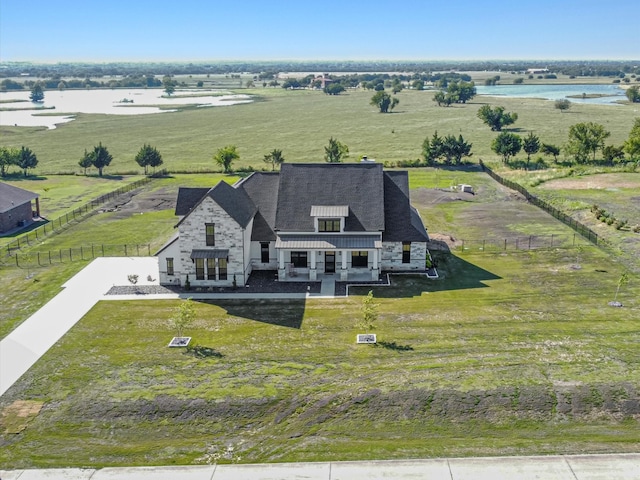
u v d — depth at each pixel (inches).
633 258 2292.1
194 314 1694.1
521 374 1429.6
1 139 6496.1
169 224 3002.0
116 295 2030.0
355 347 1611.7
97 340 1681.8
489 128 6688.0
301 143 5900.6
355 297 1993.1
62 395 1405.0
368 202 2197.3
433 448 1218.6
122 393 1401.3
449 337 1659.7
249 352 1595.7
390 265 2240.4
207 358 1563.7
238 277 2090.3
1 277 2234.3
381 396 1360.7
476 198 3472.0
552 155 4810.5
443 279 2153.1
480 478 1117.7
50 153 5570.9
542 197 3366.1
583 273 2156.7
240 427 1298.0
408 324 1756.9
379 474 1135.6
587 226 2763.3
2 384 1453.0
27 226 3004.4
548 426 1274.6
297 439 1256.2
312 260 2134.6
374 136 6279.5
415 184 3890.3
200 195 2256.4
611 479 1106.1
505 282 2100.1
